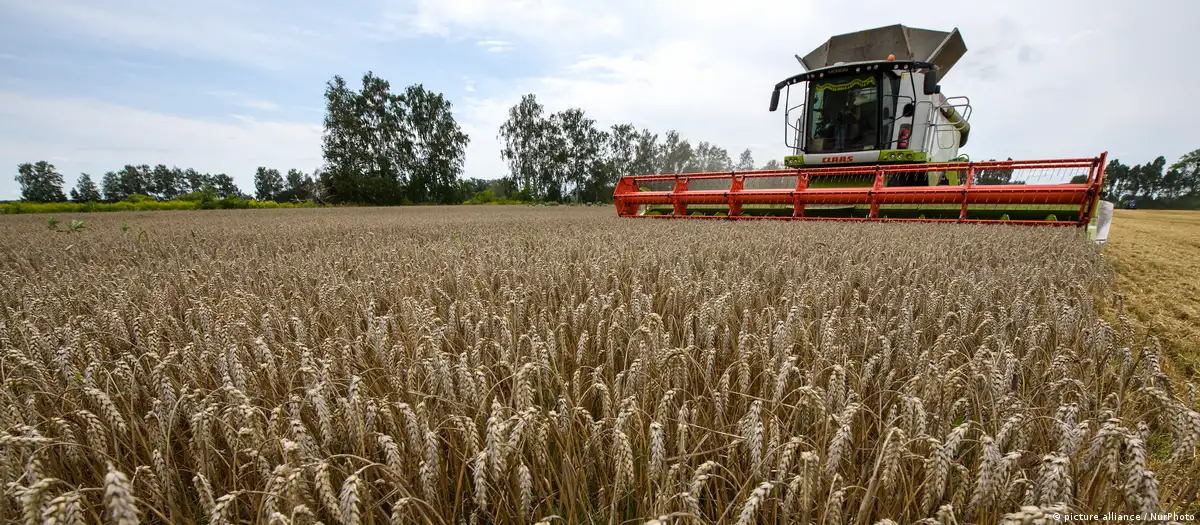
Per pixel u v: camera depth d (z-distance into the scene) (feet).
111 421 4.55
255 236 24.13
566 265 11.81
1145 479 3.38
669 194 34.45
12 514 3.74
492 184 217.56
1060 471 3.43
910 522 4.21
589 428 5.08
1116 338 6.58
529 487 4.13
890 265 11.84
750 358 6.51
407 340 7.48
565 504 4.77
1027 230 20.18
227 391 4.89
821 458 4.29
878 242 15.88
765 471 4.26
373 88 172.45
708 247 15.28
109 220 47.73
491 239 21.03
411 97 179.42
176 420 5.18
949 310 8.23
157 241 20.86
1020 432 4.46
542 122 200.34
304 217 53.57
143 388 5.82
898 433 3.80
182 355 6.47
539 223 33.09
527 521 4.47
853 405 4.28
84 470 5.02
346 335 7.35
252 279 11.14
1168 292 13.88
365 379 6.27
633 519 4.34
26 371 5.94
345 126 166.09
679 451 4.35
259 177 274.98
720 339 7.68
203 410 4.49
